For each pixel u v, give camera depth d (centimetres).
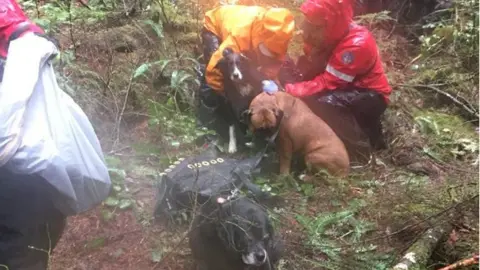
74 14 587
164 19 595
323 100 482
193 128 492
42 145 300
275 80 484
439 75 615
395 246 410
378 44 655
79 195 318
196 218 360
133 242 398
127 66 536
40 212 309
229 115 486
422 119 550
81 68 519
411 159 504
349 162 482
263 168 466
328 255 392
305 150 463
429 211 437
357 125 489
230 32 484
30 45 303
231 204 350
